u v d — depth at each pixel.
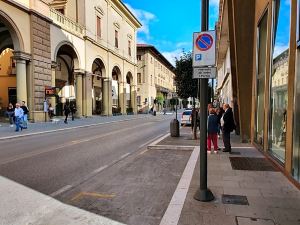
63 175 7.63
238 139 14.39
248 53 12.88
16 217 4.79
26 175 7.62
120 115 45.25
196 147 11.63
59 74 36.53
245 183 6.40
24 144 13.72
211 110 10.54
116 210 5.09
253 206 5.01
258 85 11.52
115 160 9.73
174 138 15.12
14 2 21.98
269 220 4.44
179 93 22.58
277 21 8.53
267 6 9.72
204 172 5.35
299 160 5.98
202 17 5.44
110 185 6.66
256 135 11.74
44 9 25.80
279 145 7.87
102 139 15.78
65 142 14.42
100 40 38.47
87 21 34.56
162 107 75.56
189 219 4.50
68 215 4.87
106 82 40.84
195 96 22.17
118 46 45.34
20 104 20.83
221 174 7.21
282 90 7.71
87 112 34.91
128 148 12.52
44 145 13.34
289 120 6.66
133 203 5.44
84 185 6.68
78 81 33.31
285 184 6.31
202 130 5.38
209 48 5.26
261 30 11.27
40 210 5.10
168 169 8.22
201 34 5.32
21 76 23.19
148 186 6.54
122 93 47.25
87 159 9.91
